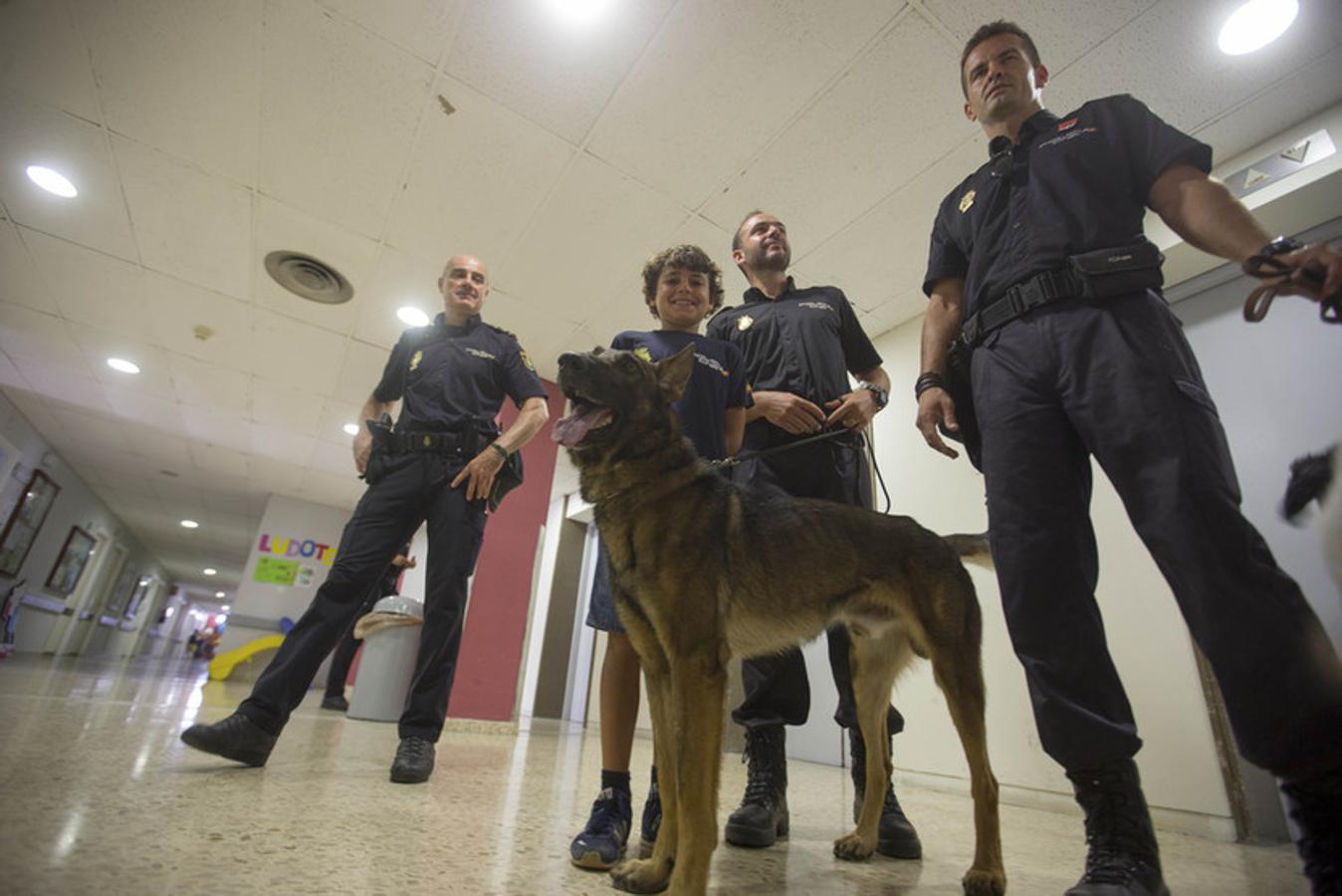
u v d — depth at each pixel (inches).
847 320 85.7
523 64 107.5
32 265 179.9
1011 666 115.3
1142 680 100.0
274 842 44.3
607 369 55.4
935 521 140.2
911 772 126.1
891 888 47.8
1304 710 32.9
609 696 56.6
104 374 249.4
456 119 119.6
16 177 145.6
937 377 62.0
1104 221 48.9
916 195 127.7
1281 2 87.4
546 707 258.4
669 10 97.3
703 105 112.3
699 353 69.8
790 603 54.7
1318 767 32.3
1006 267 53.1
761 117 113.8
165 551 679.7
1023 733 110.9
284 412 269.0
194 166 137.3
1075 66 99.3
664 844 44.4
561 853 50.0
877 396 75.5
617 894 41.4
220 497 419.5
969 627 55.6
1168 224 46.5
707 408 67.4
